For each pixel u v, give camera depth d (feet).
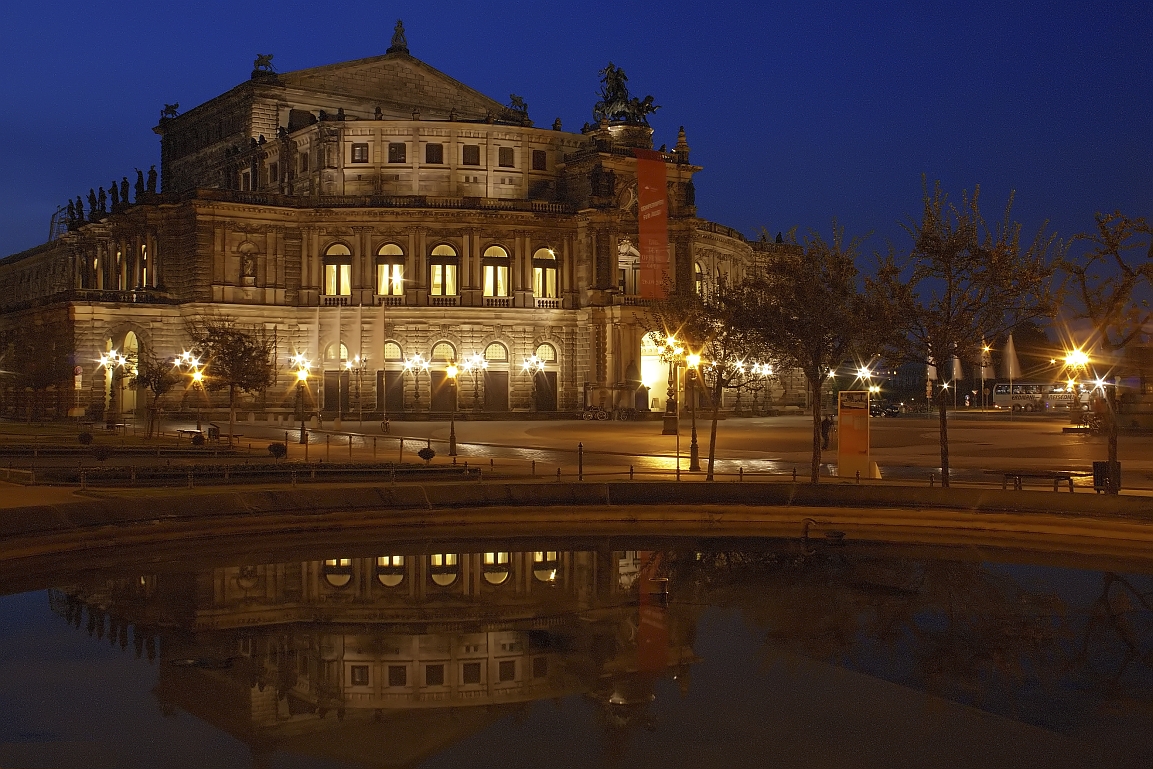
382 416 404.16
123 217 463.83
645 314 424.46
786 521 116.47
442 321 422.82
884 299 134.82
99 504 100.48
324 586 83.46
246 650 64.54
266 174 471.21
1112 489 122.42
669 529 114.52
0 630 68.95
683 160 459.73
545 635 68.33
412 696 55.72
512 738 49.60
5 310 470.39
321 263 422.41
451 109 496.23
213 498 107.96
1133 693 56.29
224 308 406.21
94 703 54.34
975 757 47.60
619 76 460.96
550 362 438.81
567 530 113.50
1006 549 101.35
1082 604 76.64
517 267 433.07
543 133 457.68
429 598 79.10
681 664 61.67
